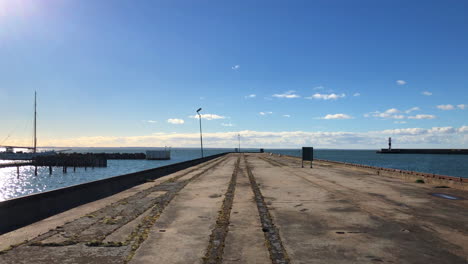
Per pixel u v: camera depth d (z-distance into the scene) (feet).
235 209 38.88
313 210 38.32
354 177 80.48
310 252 23.24
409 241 25.86
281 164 142.51
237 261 21.40
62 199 38.93
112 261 21.33
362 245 24.86
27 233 27.81
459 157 601.21
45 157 330.54
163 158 451.53
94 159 318.24
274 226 30.76
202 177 80.28
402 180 73.26
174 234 27.81
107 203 42.47
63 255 22.41
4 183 192.13
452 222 32.17
